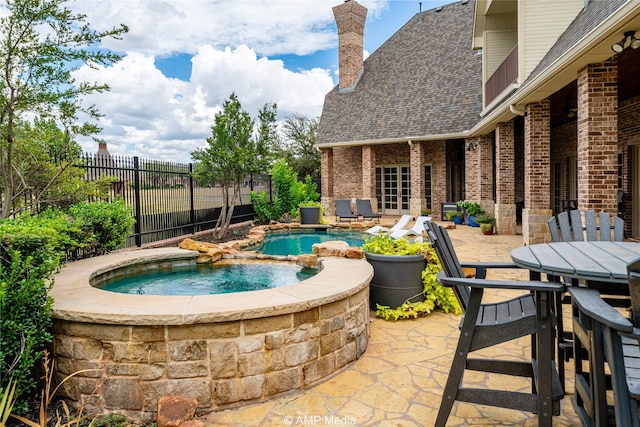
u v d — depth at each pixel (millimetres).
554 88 8203
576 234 3846
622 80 8438
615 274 2146
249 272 6379
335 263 5297
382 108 20266
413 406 3031
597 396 2090
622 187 10703
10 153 5422
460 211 16234
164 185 10086
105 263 5332
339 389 3314
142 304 3242
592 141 6703
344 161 21469
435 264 5234
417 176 18078
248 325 3111
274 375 3197
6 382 2793
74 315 3061
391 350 4074
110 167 7973
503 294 5938
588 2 9203
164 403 2863
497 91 12523
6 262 3043
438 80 19609
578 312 2646
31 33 5230
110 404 3055
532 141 9508
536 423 2797
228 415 2979
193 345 3025
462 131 16500
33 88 5430
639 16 4816
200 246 6762
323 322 3490
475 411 2967
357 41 22312
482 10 14008
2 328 2764
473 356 3854
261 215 14844
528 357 3803
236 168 11148
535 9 9617
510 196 12508
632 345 2414
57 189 6441
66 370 3150
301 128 31844
